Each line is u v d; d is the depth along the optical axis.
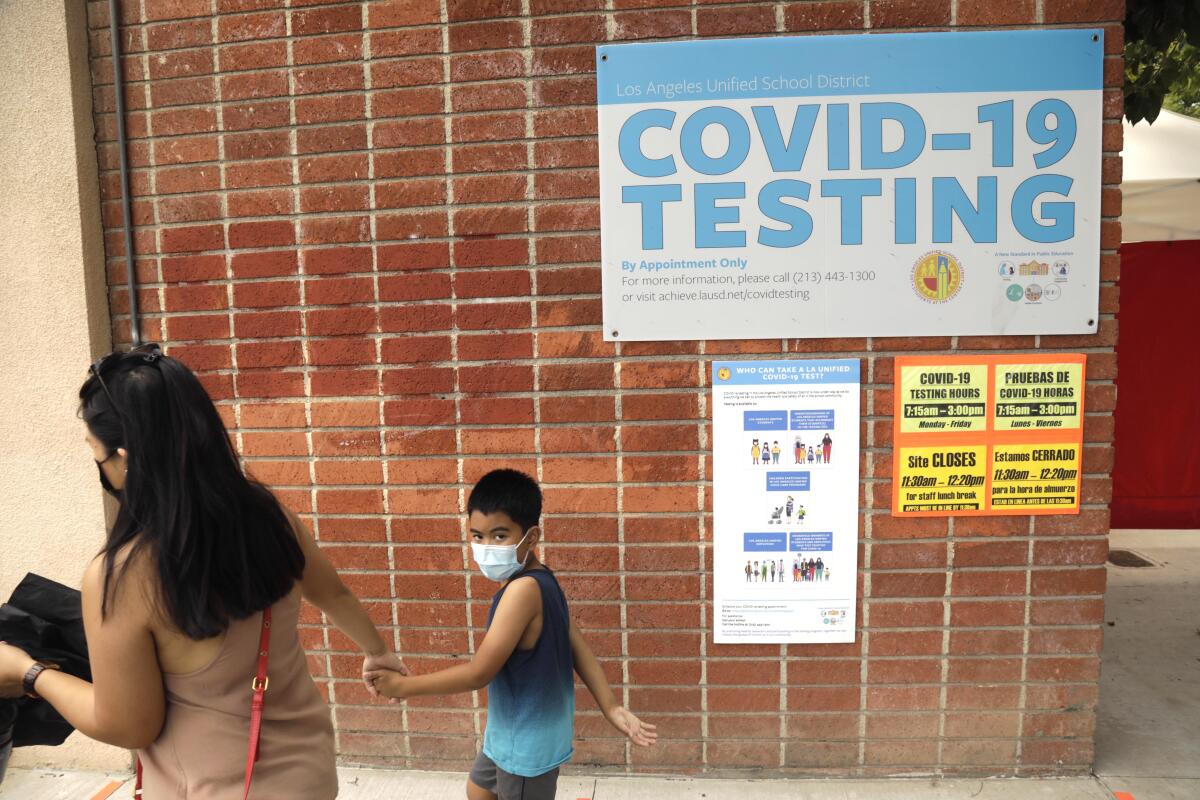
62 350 3.27
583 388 3.12
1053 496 3.05
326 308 3.21
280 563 1.72
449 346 3.16
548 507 3.17
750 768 3.22
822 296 3.01
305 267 3.20
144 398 1.56
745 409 3.07
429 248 3.13
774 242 3.00
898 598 3.12
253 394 3.27
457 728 3.31
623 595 3.18
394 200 3.13
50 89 3.17
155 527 1.55
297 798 1.71
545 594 2.27
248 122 3.17
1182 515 6.02
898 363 3.02
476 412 3.17
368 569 3.29
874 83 2.92
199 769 1.64
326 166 3.15
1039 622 3.11
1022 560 3.08
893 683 3.16
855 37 2.91
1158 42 3.91
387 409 3.21
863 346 3.03
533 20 3.01
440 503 3.22
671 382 3.09
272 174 3.18
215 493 1.60
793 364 3.04
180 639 1.60
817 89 2.94
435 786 3.23
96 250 3.29
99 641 1.55
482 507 2.24
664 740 3.23
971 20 2.91
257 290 3.23
